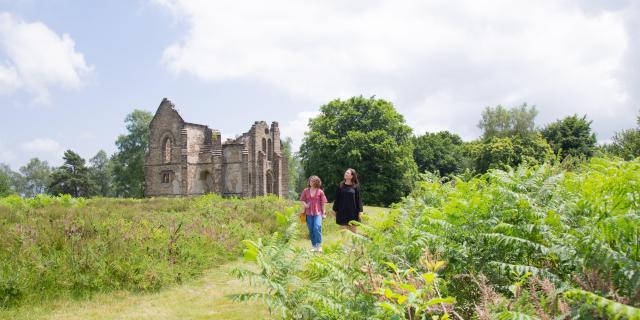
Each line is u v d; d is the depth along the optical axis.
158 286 7.98
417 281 3.16
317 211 11.20
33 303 6.80
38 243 8.57
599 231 3.27
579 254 3.14
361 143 52.16
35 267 7.39
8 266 7.26
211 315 6.30
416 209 6.79
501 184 5.14
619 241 3.23
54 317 6.32
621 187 3.45
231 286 8.13
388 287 3.16
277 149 59.88
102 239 9.23
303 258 4.06
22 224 10.06
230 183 54.34
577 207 4.04
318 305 3.44
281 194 58.88
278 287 3.38
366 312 3.08
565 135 57.03
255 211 19.08
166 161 56.06
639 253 3.09
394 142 52.53
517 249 3.95
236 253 11.12
